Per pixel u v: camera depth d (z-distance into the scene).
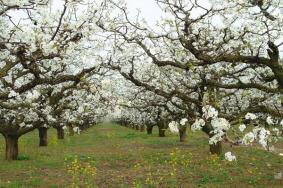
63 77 12.29
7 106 12.85
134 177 19.20
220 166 21.16
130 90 22.89
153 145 34.28
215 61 11.56
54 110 21.80
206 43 12.75
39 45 9.78
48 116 19.89
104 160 25.19
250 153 26.23
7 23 11.06
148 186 17.11
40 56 10.41
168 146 32.91
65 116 23.02
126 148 32.47
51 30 10.84
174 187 16.81
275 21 11.19
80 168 21.83
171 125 8.15
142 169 21.44
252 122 9.43
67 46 10.85
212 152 24.98
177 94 13.33
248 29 11.78
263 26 11.68
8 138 25.33
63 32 11.16
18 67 14.64
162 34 13.60
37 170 21.42
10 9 9.67
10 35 10.07
